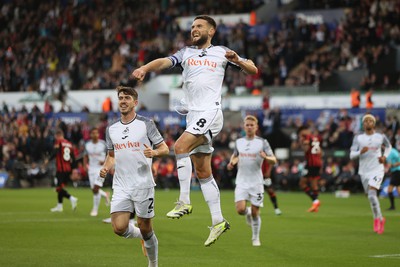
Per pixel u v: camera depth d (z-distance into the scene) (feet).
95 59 187.11
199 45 40.50
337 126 135.85
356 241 61.72
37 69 189.78
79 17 204.74
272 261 49.65
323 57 163.73
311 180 93.71
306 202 110.32
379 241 61.77
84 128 153.07
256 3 197.88
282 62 165.27
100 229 68.69
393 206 96.89
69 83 183.01
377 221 68.23
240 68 40.09
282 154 137.49
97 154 86.22
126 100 41.78
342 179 128.36
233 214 87.61
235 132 142.20
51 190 139.74
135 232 42.73
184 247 57.16
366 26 168.66
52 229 68.23
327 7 186.09
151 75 176.35
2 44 200.54
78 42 193.88
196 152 40.37
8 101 182.60
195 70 39.81
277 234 66.90
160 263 48.24
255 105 149.89
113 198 42.06
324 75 158.92
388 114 132.67
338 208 98.84
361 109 134.72
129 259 49.65
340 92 147.33
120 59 183.42
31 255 50.80
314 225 75.41
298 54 170.19
